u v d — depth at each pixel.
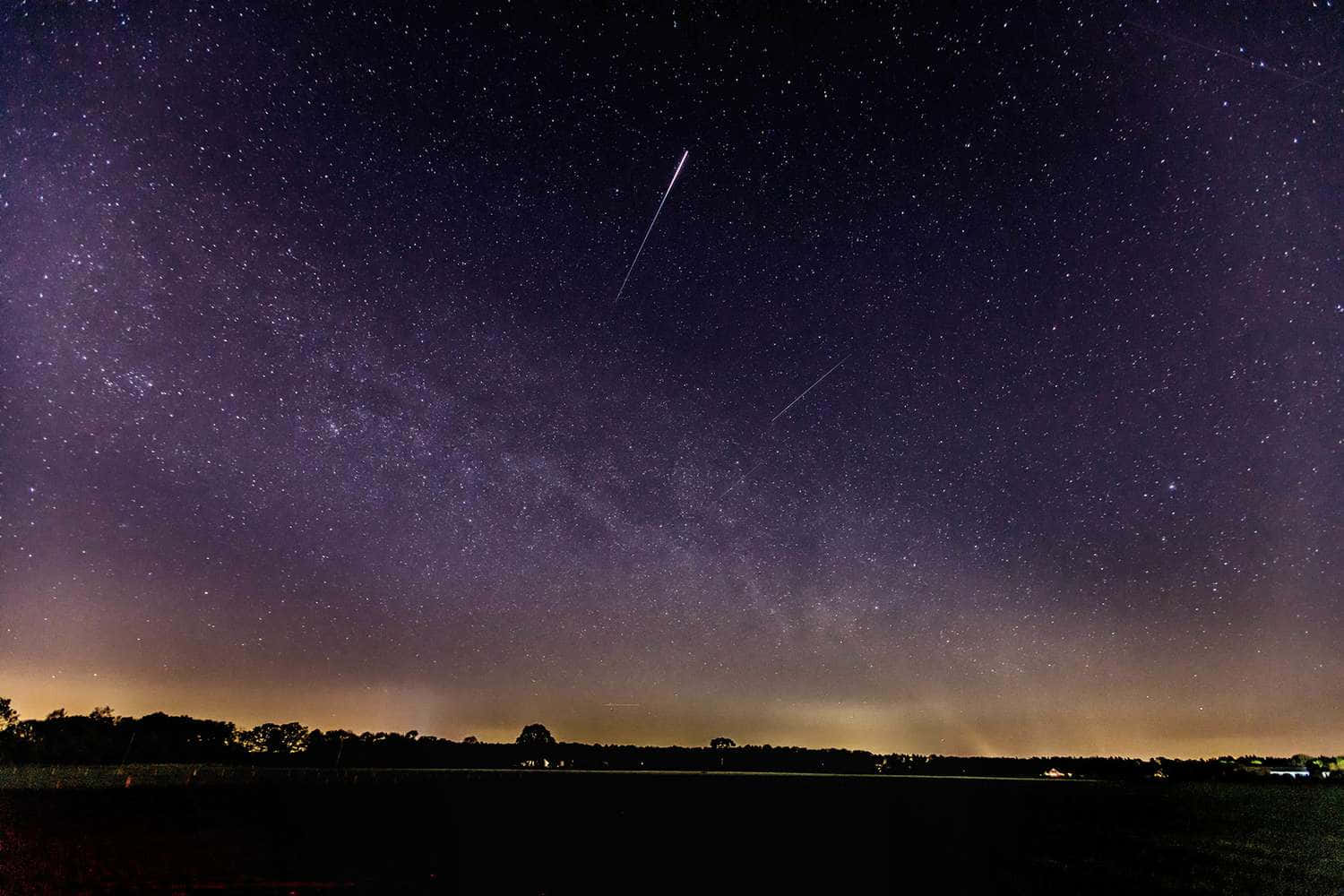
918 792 45.00
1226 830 25.73
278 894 12.85
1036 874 16.97
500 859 17.27
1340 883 16.56
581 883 14.94
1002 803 36.88
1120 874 17.02
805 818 28.75
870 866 17.84
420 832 21.30
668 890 14.73
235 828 20.67
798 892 14.82
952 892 15.09
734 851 19.83
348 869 15.20
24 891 12.76
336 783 38.16
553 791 39.72
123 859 15.55
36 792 29.16
